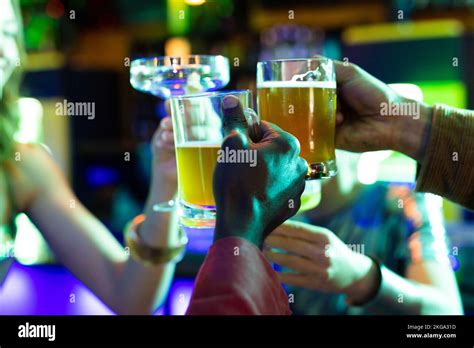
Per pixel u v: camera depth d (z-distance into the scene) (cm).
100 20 423
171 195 144
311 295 172
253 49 375
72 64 404
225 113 84
